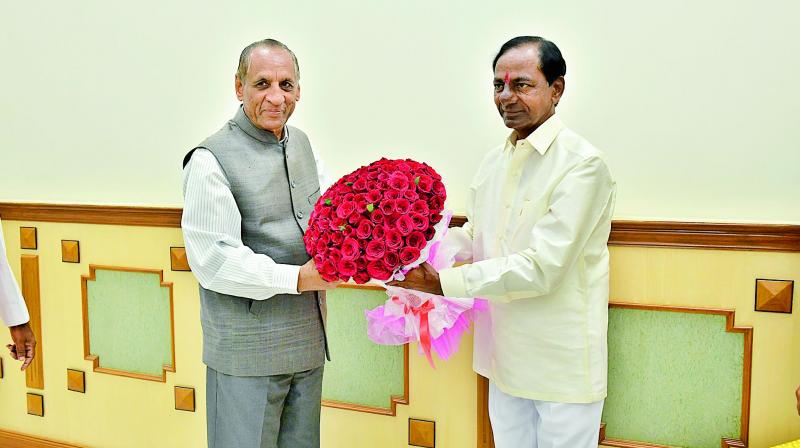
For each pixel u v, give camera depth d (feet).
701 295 5.91
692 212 6.13
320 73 7.30
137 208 7.87
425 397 6.93
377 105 7.10
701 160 6.05
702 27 5.93
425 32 6.82
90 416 8.68
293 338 5.43
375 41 7.03
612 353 6.26
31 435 9.09
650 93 6.14
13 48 8.77
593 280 5.24
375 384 7.20
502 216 5.42
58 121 8.65
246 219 5.25
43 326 8.79
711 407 6.06
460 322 5.89
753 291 5.78
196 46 7.83
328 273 4.70
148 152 8.21
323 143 7.39
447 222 5.35
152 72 8.07
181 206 7.91
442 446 6.91
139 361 8.34
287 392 5.61
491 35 6.59
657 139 6.16
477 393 6.70
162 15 7.95
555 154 5.10
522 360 5.28
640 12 6.09
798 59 5.70
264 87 5.17
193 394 7.98
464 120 6.77
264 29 7.50
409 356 6.94
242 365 5.27
